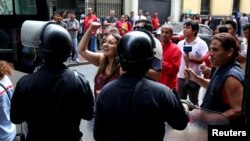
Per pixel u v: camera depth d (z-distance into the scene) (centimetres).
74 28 1181
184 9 2541
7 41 448
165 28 419
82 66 1188
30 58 406
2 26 449
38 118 222
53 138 225
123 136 192
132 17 1750
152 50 198
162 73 415
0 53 449
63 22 1176
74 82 224
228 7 2672
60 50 221
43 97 219
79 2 1798
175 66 416
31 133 228
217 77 270
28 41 237
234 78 258
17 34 439
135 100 190
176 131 230
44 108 220
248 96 209
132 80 195
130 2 2055
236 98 257
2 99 328
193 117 236
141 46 193
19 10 450
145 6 2297
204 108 261
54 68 224
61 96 220
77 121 233
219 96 266
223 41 266
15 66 431
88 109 234
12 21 448
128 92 192
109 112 196
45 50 221
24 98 221
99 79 331
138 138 189
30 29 233
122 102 192
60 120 222
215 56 270
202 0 2636
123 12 2020
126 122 192
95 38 1259
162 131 197
